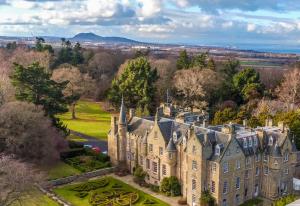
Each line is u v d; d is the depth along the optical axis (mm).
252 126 120000
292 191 92750
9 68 194250
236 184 85312
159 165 93500
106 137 140000
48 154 102875
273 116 121875
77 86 171375
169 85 181750
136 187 95000
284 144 88625
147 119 106188
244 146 87188
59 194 89375
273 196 88938
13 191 68125
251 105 151375
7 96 123812
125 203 84812
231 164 83062
